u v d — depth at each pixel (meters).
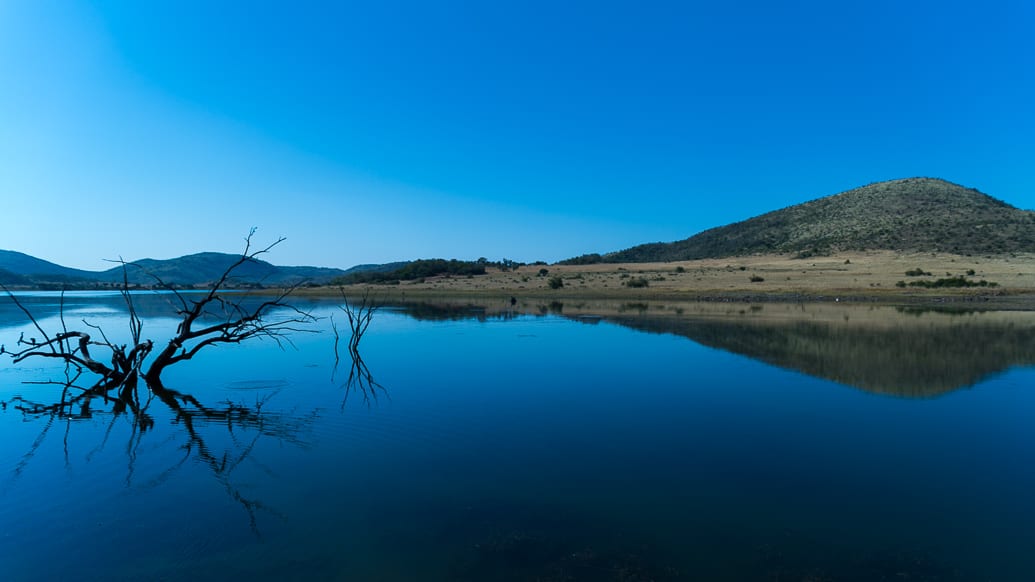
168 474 11.73
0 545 8.78
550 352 28.55
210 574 7.91
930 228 119.81
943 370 22.55
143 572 7.99
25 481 11.38
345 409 17.05
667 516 9.56
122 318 52.00
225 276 21.58
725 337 33.25
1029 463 12.00
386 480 11.27
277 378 22.44
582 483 11.02
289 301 83.50
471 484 11.03
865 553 8.31
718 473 11.52
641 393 18.88
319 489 10.84
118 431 15.04
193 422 15.86
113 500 10.44
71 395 19.84
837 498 10.25
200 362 26.88
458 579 7.70
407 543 8.70
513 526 9.23
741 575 7.73
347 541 8.80
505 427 14.95
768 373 22.28
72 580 7.80
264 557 8.34
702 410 16.59
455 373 22.91
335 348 29.83
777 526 9.18
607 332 36.88
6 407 18.03
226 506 10.12
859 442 13.50
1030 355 25.69
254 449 13.32
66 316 55.09
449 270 126.50
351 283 114.38
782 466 11.90
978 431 14.34
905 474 11.41
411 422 15.48
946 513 9.62
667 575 7.75
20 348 32.50
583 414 16.20
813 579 7.62
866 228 130.38
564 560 8.16
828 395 18.44
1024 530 8.99
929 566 7.95
